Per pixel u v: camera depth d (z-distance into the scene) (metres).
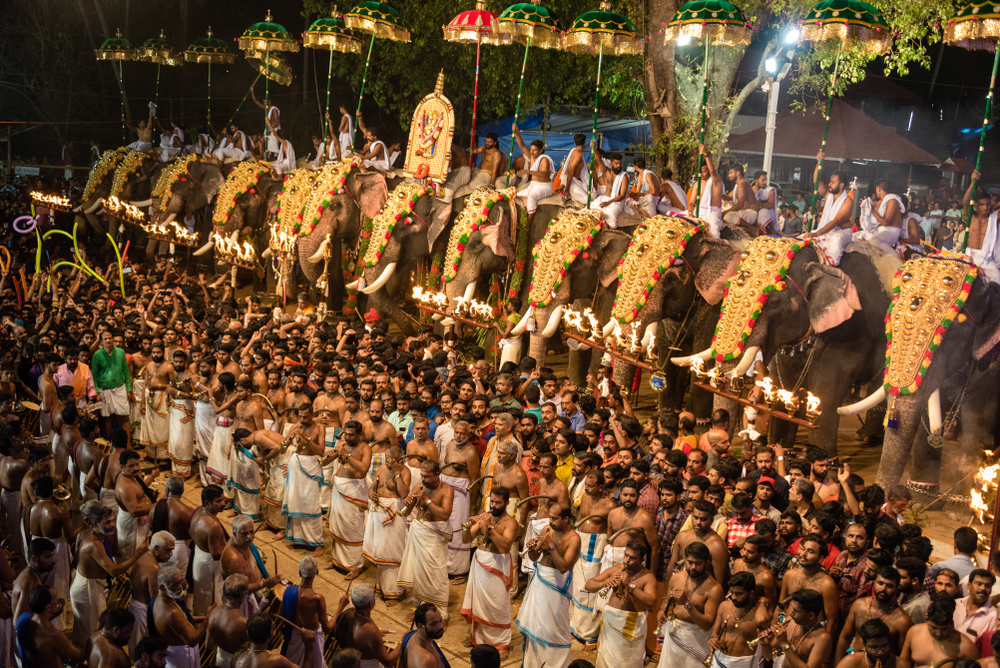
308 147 36.75
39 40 39.50
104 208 27.67
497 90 24.11
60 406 12.52
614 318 13.23
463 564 9.82
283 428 11.30
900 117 28.69
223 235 22.83
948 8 15.12
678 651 7.12
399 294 18.86
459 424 9.91
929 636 6.27
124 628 6.83
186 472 12.90
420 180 17.89
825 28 12.11
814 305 11.57
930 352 10.00
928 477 11.08
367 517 9.53
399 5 23.48
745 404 11.52
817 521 7.32
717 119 17.98
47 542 7.69
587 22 14.34
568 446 9.47
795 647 6.68
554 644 7.71
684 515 8.30
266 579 8.06
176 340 14.14
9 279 21.48
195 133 38.62
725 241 13.02
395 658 6.98
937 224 19.78
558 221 14.39
